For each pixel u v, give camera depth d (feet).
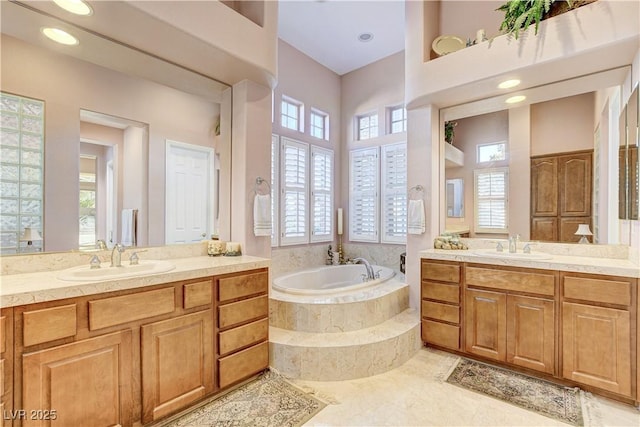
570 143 8.93
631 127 7.55
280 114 13.87
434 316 9.15
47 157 6.37
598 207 8.51
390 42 14.11
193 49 7.14
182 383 6.18
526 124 9.53
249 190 9.00
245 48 7.72
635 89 7.25
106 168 7.16
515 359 7.78
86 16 5.89
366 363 7.88
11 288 4.65
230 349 7.02
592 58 7.24
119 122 7.36
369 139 15.83
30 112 6.21
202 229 8.73
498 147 9.95
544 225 9.22
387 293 9.73
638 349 6.31
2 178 5.88
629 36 6.47
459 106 10.43
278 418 6.26
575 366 6.99
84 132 6.87
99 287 5.10
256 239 9.20
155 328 5.79
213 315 6.75
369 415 6.36
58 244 6.44
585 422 6.07
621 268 6.46
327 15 12.23
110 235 7.16
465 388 7.32
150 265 6.90
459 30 10.48
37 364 4.53
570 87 8.80
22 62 6.12
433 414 6.39
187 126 8.50
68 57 6.69
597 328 6.73
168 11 6.19
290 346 7.85
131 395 5.49
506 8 8.29
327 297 9.36
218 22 7.12
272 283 10.84
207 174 8.86
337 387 7.41
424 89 9.66
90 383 5.01
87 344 5.00
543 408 6.53
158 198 7.95
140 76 7.73
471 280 8.48
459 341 8.69
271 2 8.52
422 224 10.39
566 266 7.08
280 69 13.82
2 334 4.26
